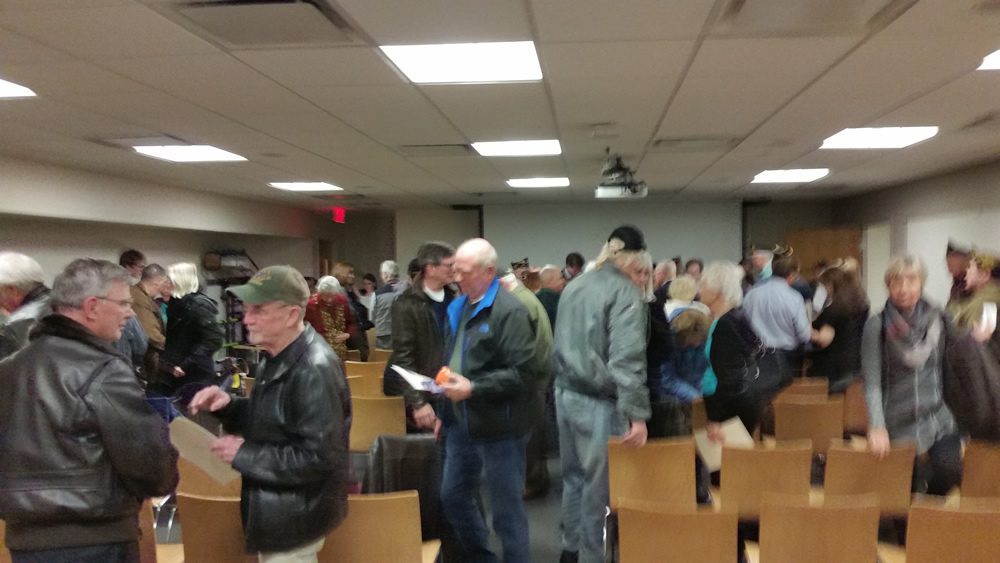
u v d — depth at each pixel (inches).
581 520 110.5
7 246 261.9
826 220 490.3
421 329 135.1
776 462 92.3
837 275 167.9
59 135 200.8
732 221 476.1
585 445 108.3
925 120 196.5
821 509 74.7
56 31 114.0
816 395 131.1
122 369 65.9
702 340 121.0
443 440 107.2
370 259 568.1
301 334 70.6
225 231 388.5
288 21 111.0
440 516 98.3
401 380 132.5
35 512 62.2
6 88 149.9
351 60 132.9
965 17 111.4
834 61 136.9
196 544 78.8
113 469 65.1
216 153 240.4
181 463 101.5
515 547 103.1
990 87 158.7
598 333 105.7
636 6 105.8
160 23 110.8
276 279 68.4
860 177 339.6
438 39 121.2
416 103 169.8
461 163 274.1
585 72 143.5
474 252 101.3
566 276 343.6
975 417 101.5
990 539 72.6
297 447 66.5
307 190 365.7
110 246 321.7
